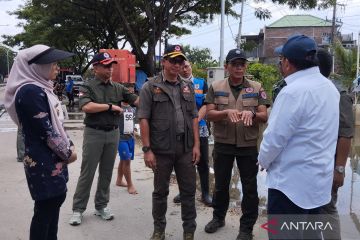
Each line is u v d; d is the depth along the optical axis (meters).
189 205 4.00
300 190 2.63
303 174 2.61
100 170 4.77
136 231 4.44
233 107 4.08
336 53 19.70
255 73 19.55
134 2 21.25
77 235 4.30
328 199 2.71
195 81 5.10
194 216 4.02
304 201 2.63
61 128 3.19
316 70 2.65
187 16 23.62
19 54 3.04
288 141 2.63
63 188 3.14
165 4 19.17
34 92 2.93
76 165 7.64
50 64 3.05
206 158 5.22
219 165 4.25
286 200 2.67
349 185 6.09
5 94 3.09
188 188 4.00
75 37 27.95
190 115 4.02
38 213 3.11
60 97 27.52
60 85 27.48
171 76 3.91
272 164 2.75
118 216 4.91
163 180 3.98
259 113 3.97
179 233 4.38
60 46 29.81
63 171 3.18
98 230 4.46
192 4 21.47
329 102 2.62
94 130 4.58
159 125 3.89
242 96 4.08
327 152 2.63
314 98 2.55
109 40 26.33
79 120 16.22
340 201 5.30
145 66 19.55
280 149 2.62
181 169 3.98
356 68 18.98
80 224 4.62
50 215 3.15
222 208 4.40
